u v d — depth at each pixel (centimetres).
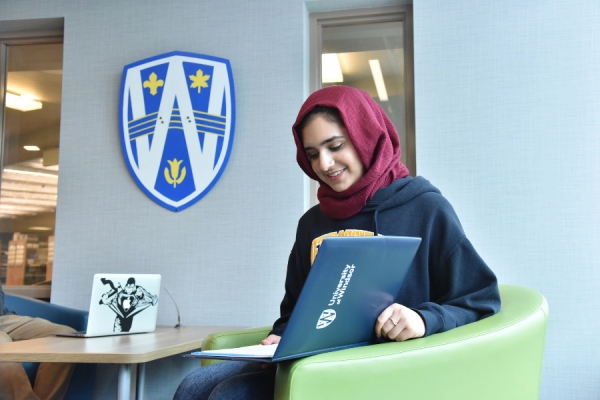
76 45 317
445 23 274
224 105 294
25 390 225
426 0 277
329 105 134
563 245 254
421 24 277
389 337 113
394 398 104
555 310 251
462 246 130
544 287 254
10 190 334
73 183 308
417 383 106
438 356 108
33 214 329
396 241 107
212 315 285
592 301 249
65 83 316
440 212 134
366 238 99
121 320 224
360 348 106
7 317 266
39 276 323
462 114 269
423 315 114
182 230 293
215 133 294
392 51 299
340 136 135
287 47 293
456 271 129
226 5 302
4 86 341
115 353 167
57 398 239
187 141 296
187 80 299
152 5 310
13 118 339
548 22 265
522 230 258
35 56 342
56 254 305
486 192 263
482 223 262
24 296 295
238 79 296
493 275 128
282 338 95
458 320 121
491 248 260
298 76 290
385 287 112
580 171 256
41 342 197
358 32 304
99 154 307
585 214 253
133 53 311
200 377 133
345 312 105
